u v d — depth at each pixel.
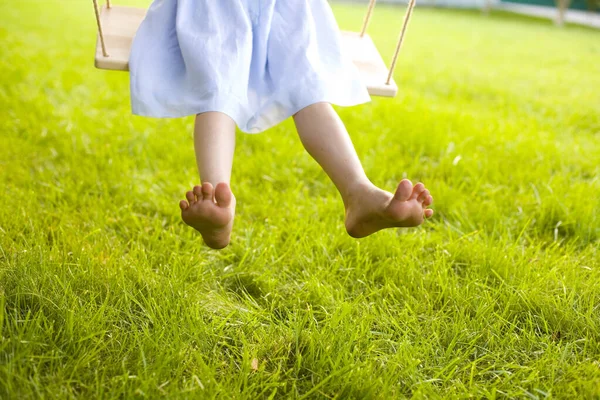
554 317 2.22
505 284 2.37
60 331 1.94
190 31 1.90
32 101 4.21
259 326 2.16
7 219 2.59
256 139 3.78
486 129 4.21
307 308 2.27
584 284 2.39
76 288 2.19
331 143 1.79
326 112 1.84
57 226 2.64
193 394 1.74
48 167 3.29
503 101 5.38
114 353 1.92
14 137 3.61
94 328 1.98
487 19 12.95
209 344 2.02
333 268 2.50
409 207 1.60
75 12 9.02
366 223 1.71
